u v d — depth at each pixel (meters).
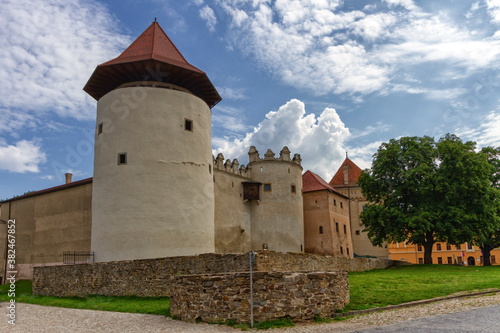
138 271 21.33
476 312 13.71
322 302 14.21
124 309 17.56
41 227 38.53
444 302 16.56
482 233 39.59
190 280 14.48
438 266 36.19
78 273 23.92
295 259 22.91
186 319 14.36
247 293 13.22
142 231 26.56
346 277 16.19
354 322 13.20
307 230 49.59
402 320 12.99
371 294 17.88
